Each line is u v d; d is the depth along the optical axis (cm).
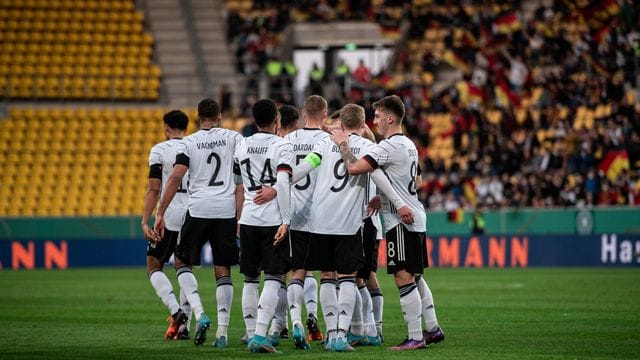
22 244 8506
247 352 3170
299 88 10969
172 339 3584
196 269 8225
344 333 3197
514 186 8581
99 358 3072
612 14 9925
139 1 11438
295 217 3284
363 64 10300
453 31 10919
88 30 11031
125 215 8638
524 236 8331
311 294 3591
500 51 10069
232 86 10812
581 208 8225
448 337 3581
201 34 11288
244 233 3225
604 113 9525
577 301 5072
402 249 3197
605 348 3250
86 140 10006
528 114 9188
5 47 10719
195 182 3394
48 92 10500
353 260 3167
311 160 3144
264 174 3219
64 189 9650
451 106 9744
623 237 8088
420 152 9200
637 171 8544
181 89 10744
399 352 3148
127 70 10812
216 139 3409
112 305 5038
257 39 10888
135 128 10181
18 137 9956
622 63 9812
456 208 8694
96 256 8594
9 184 9631
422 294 3394
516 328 3884
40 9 11069
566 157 8731
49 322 4225
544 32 10256
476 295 5512
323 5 11269
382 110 3253
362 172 3133
